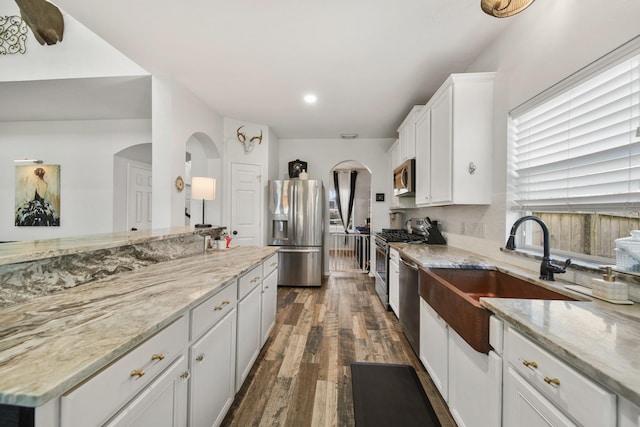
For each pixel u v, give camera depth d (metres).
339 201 8.27
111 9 1.75
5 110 3.67
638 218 1.13
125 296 1.09
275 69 2.48
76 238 1.46
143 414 0.81
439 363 1.63
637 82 1.10
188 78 2.68
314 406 1.61
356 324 2.77
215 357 1.31
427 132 2.59
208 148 3.65
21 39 2.77
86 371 0.60
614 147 1.19
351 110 3.49
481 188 2.06
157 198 2.68
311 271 4.18
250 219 4.11
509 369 0.97
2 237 4.12
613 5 1.16
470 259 2.04
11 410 0.54
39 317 0.87
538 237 1.73
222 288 1.39
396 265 2.80
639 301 1.04
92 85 2.90
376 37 2.01
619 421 0.59
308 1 1.66
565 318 0.90
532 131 1.69
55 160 4.05
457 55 2.22
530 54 1.65
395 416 1.55
